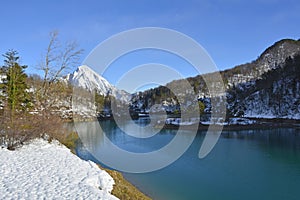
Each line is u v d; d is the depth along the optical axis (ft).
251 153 56.24
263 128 101.24
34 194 19.53
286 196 31.32
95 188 21.77
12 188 20.63
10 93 56.13
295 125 108.27
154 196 30.37
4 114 40.34
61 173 25.53
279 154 55.01
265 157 52.21
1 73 65.00
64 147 42.63
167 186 34.12
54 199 18.71
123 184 29.91
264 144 67.46
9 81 58.85
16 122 38.88
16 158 31.40
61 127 48.01
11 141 37.47
